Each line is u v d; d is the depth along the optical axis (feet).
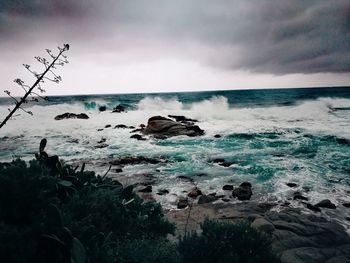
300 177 38.83
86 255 11.19
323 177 38.60
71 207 14.35
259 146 60.70
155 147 63.05
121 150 60.03
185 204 29.17
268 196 31.94
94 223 13.96
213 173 41.98
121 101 208.64
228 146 62.03
